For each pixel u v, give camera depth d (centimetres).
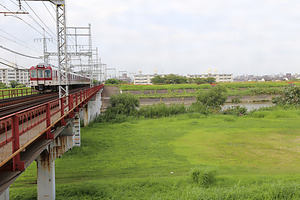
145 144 2873
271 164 2152
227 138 3155
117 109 5231
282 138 3127
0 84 8056
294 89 5981
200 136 3288
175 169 2031
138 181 1711
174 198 1402
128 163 2189
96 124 4269
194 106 5716
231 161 2244
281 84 10344
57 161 2247
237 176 1794
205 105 5734
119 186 1627
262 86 10325
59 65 1952
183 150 2620
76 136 2705
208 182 1648
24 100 2445
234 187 1534
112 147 2738
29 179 1877
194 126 4009
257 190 1485
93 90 3991
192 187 1591
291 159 2297
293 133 3400
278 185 1505
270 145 2798
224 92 5847
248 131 3556
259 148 2683
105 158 2339
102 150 2617
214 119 4656
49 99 2520
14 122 747
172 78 14200
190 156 2403
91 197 1477
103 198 1457
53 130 1326
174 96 8538
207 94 5794
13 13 1686
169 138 3183
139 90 9569
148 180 1730
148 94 9300
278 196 1410
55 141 1513
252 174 1888
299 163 2175
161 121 4569
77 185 1656
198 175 1705
